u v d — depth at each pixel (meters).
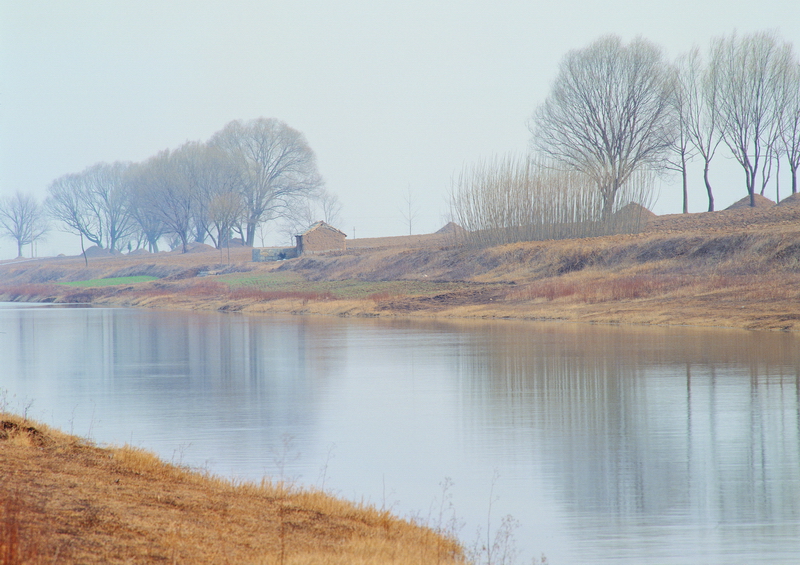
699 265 198.12
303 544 35.28
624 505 47.97
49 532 31.80
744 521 44.94
